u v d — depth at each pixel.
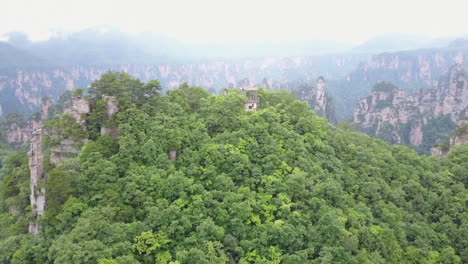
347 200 68.31
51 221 55.72
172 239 53.75
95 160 62.56
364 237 60.78
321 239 57.34
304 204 62.84
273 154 71.00
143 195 58.47
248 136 74.94
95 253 47.19
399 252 62.22
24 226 60.56
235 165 66.94
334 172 74.69
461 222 74.12
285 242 56.78
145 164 65.50
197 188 60.72
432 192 79.38
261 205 60.84
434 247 69.06
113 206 56.72
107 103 72.19
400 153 91.19
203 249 51.88
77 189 59.09
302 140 78.31
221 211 57.53
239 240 56.91
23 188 65.69
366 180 75.88
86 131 71.19
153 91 79.44
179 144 69.44
